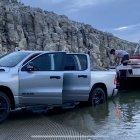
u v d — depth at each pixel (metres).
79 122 9.59
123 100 13.60
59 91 10.50
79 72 11.38
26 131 8.58
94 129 8.75
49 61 10.55
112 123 9.44
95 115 10.55
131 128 8.85
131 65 16.03
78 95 11.34
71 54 11.31
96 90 12.04
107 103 12.71
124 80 16.38
